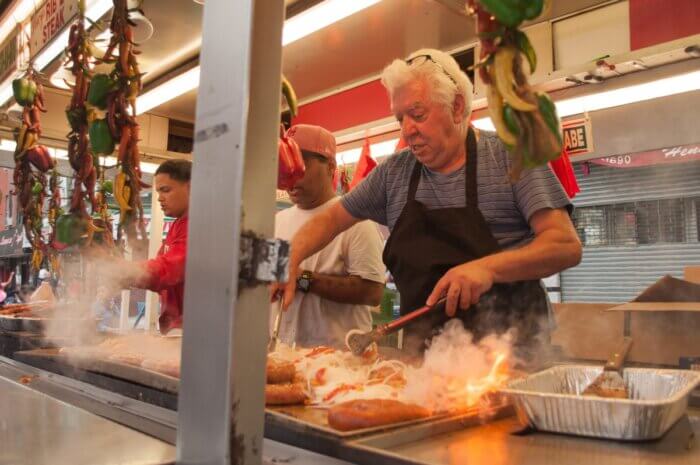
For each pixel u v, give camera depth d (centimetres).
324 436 81
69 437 85
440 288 130
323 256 219
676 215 396
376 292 218
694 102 242
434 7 223
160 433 102
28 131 188
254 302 65
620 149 263
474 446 85
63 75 193
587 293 438
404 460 71
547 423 89
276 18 67
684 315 179
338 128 323
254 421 65
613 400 84
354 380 125
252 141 65
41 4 187
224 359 63
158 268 158
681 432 90
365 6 172
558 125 67
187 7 183
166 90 242
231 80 65
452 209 161
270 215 66
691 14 220
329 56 278
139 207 132
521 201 155
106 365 136
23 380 157
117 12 131
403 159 184
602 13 244
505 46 68
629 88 208
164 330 204
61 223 138
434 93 155
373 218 193
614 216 423
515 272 133
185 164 214
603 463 77
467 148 168
